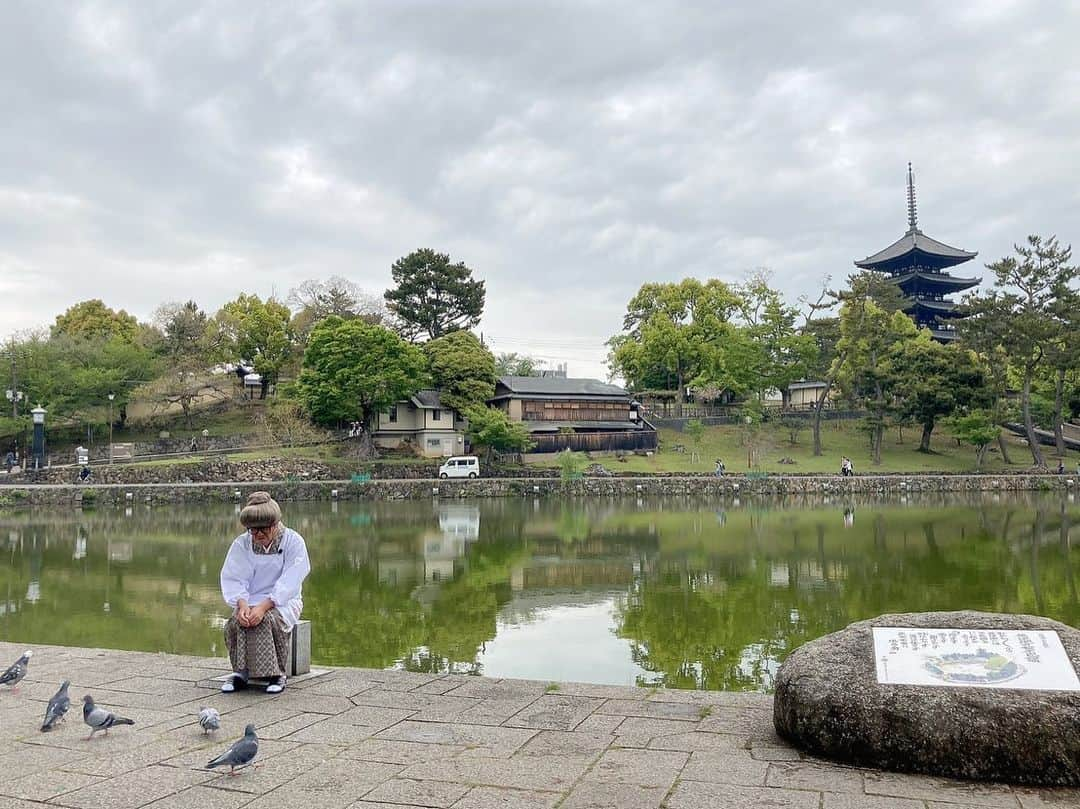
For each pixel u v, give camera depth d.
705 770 5.08
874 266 95.50
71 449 61.91
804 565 23.42
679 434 73.44
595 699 6.91
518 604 18.14
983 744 4.80
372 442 61.50
